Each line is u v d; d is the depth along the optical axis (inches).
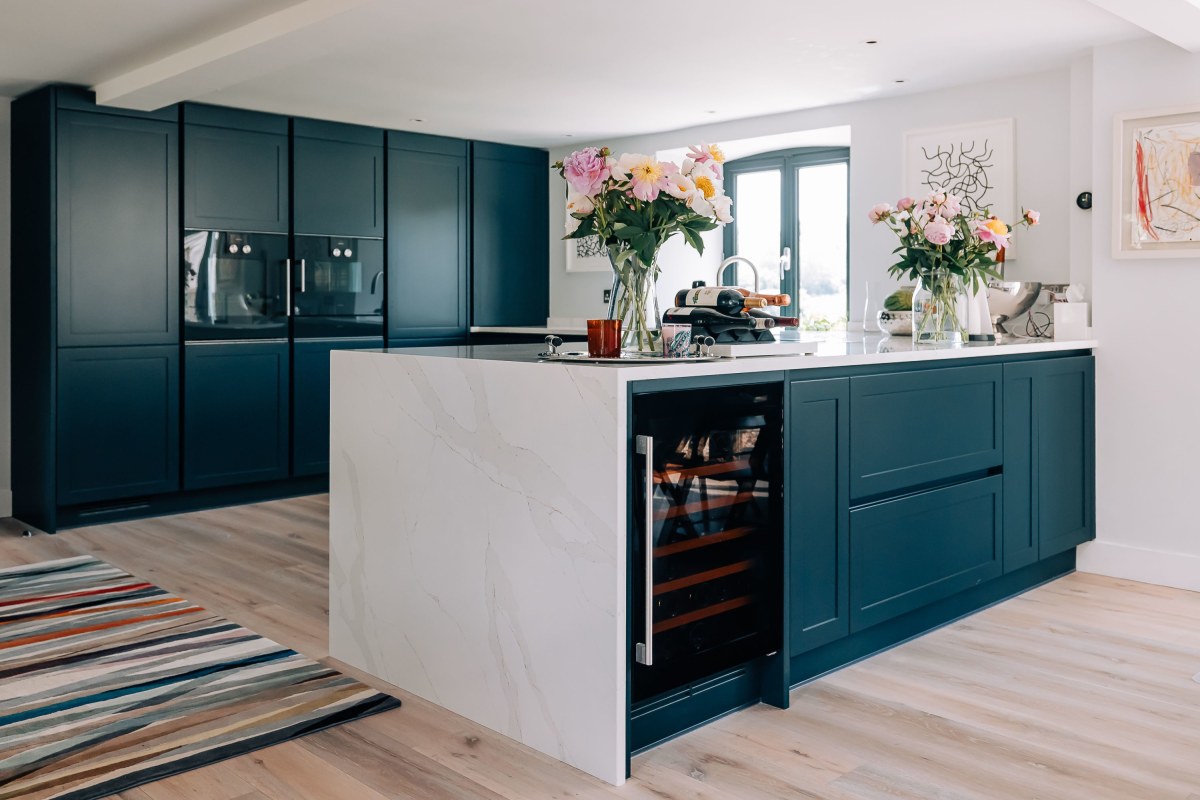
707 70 191.5
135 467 212.5
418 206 260.2
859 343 153.5
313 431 241.0
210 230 221.5
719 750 100.1
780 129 234.8
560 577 96.6
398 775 94.3
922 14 155.6
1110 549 167.9
